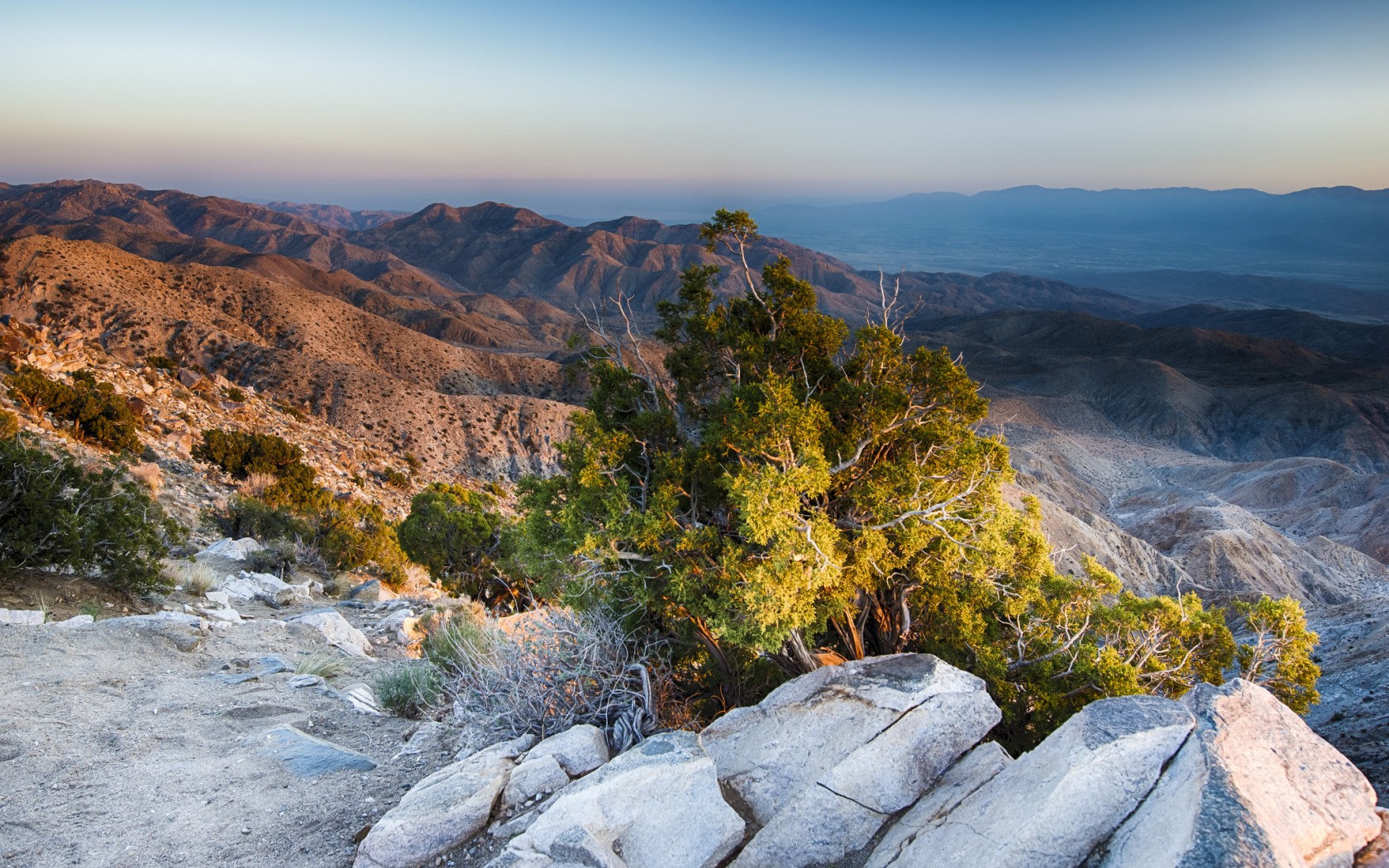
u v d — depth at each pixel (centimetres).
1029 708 1068
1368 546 15238
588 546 917
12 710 816
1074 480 19638
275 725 875
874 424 977
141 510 1521
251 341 14775
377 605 2003
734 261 1185
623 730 761
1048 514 11225
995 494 1007
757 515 789
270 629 1408
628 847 560
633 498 1042
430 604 2094
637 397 1137
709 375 1205
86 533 1373
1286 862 372
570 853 518
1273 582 12050
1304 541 15475
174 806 658
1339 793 445
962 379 1015
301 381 11612
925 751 614
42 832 599
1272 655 1191
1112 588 1231
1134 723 499
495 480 10738
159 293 15888
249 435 3784
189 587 1625
